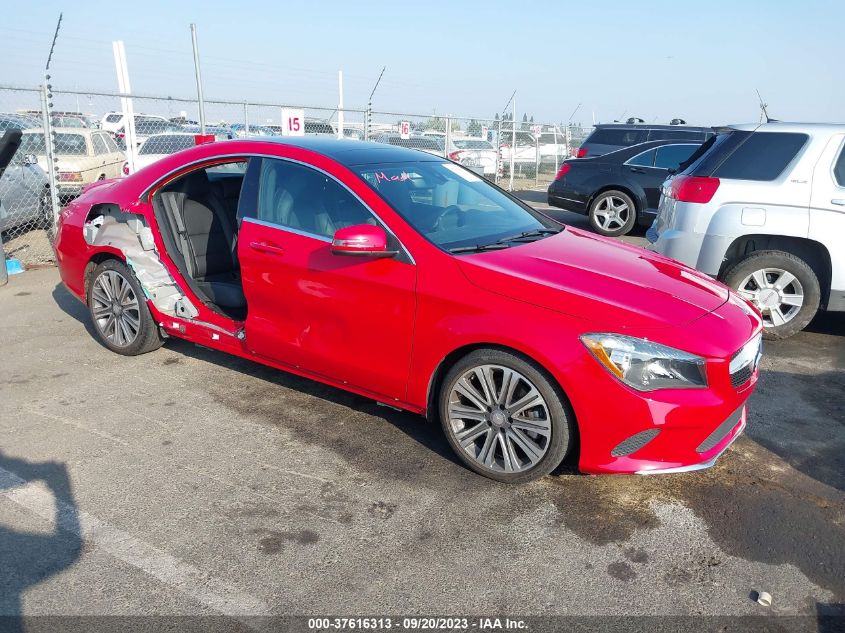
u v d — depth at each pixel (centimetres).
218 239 470
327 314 359
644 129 1225
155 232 439
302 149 389
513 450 320
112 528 287
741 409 328
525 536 288
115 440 364
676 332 293
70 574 258
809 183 513
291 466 341
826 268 527
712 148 555
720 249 539
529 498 316
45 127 812
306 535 285
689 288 338
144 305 459
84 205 488
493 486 326
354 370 357
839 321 618
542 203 1522
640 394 286
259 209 389
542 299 303
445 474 336
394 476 333
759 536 291
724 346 296
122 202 450
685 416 288
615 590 256
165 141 1212
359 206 356
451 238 350
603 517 303
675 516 304
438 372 338
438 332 321
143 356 488
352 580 259
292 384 443
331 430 380
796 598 254
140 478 327
